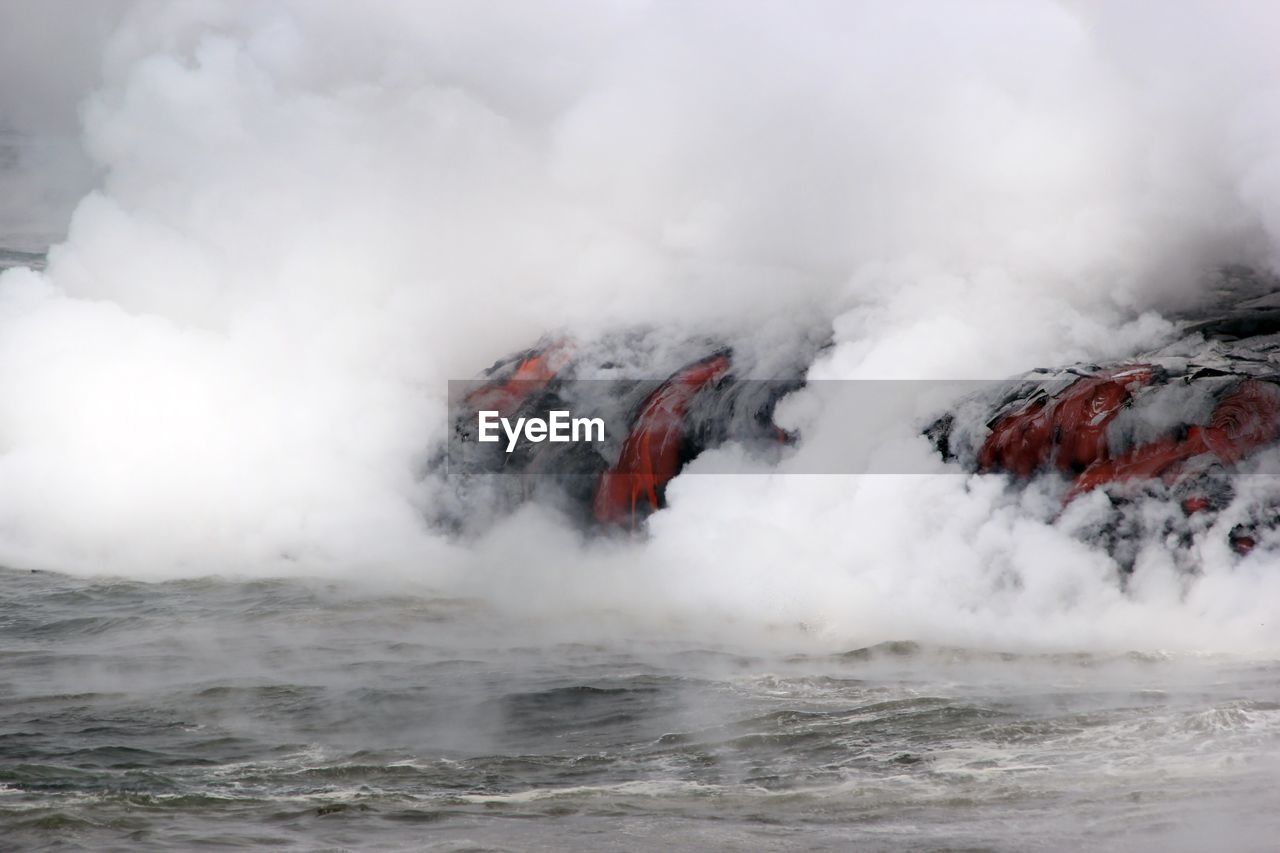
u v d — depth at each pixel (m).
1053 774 19.06
